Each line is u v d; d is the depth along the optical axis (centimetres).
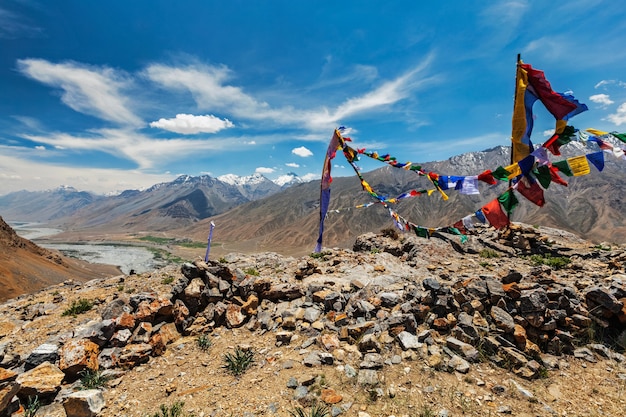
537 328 594
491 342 572
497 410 452
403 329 624
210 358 615
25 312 880
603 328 614
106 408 486
